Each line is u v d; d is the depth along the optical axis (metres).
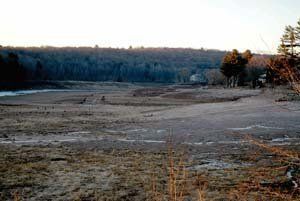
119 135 26.41
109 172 15.63
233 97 63.16
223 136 25.31
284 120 31.80
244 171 15.24
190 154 19.61
